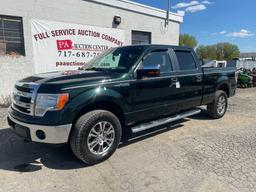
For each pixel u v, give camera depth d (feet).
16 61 26.78
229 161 12.72
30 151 13.99
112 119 12.76
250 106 27.94
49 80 11.70
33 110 11.32
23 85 12.23
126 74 13.50
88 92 11.80
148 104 14.69
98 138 12.34
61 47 29.91
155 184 10.57
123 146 14.79
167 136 16.62
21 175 11.32
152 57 15.15
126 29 36.73
